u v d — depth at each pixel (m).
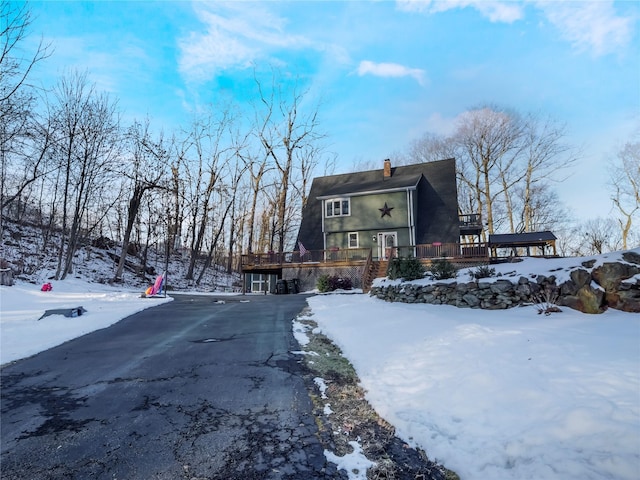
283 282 19.95
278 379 4.76
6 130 18.02
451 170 24.94
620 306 6.26
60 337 7.06
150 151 25.66
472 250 17.55
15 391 4.32
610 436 2.46
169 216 28.77
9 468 2.73
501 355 4.34
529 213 34.44
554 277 7.36
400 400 3.82
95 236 28.84
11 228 24.19
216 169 31.08
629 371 3.38
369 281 17.69
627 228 32.88
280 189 33.41
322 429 3.39
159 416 3.65
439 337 5.64
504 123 33.81
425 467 2.75
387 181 25.06
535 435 2.70
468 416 3.24
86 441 3.14
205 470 2.71
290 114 32.06
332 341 6.90
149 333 7.56
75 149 20.77
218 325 8.44
